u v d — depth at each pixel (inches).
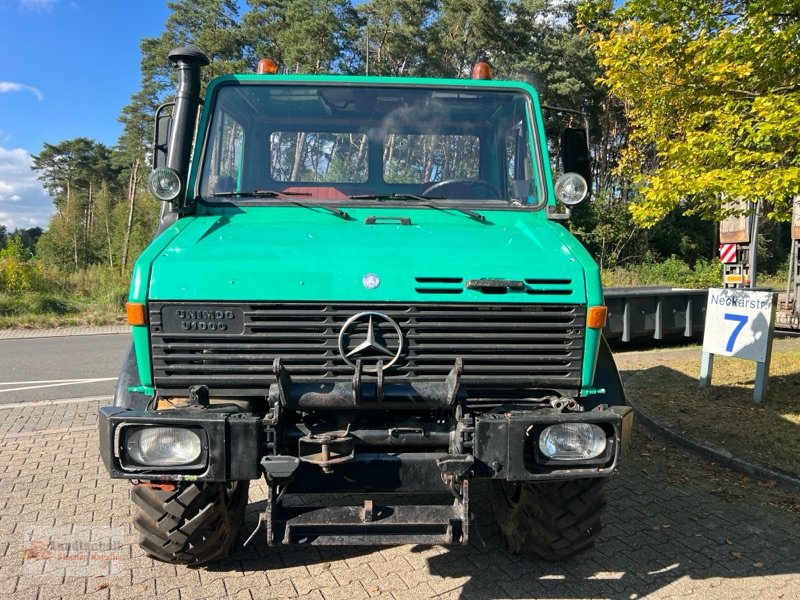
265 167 159.6
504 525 151.1
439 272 117.0
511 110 164.7
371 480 116.3
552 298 117.6
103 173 2792.8
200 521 128.0
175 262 116.5
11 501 184.2
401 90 165.0
